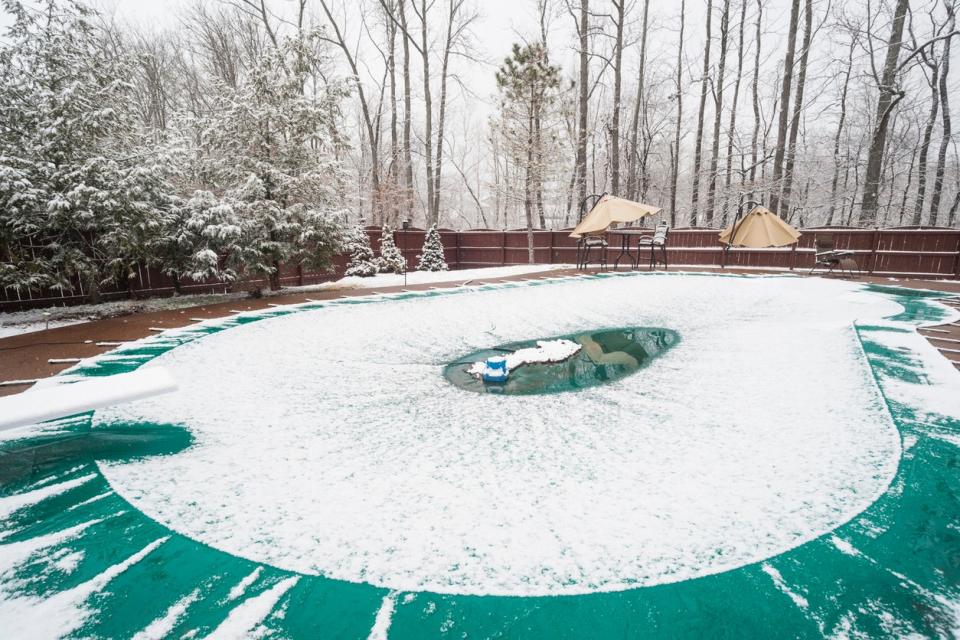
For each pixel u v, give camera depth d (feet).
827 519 6.16
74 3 21.56
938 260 33.76
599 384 12.21
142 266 26.37
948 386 11.08
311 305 23.86
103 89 21.77
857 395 10.66
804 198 63.67
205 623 4.56
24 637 4.36
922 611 4.65
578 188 58.44
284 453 8.30
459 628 4.51
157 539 5.89
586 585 5.05
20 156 20.04
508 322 20.03
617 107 52.65
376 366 13.82
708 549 5.61
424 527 6.12
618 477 7.39
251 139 25.20
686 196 85.81
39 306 22.29
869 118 62.69
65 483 7.25
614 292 28.17
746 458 7.93
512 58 43.16
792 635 4.36
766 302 24.08
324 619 4.62
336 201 29.04
